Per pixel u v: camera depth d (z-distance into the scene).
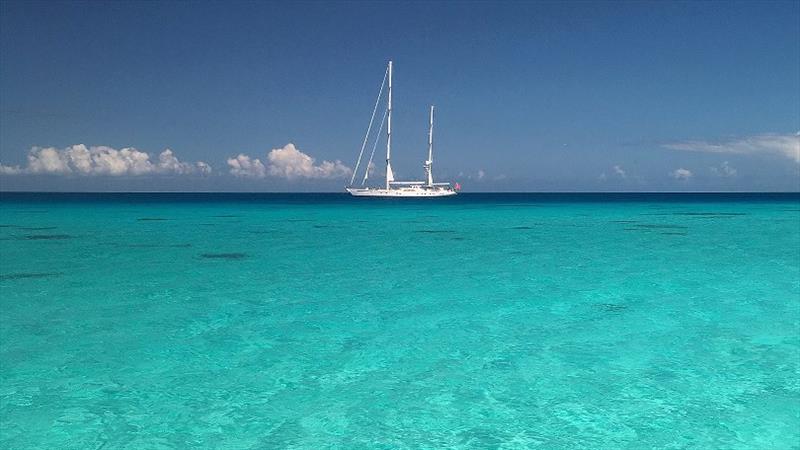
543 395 9.21
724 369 10.32
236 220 51.28
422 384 9.68
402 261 23.97
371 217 57.31
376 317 14.13
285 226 44.12
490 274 20.62
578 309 14.97
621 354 11.21
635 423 8.22
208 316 14.18
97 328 13.03
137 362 10.71
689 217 57.34
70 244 30.38
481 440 7.73
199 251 27.36
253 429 8.03
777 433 7.89
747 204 102.38
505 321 13.73
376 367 10.49
